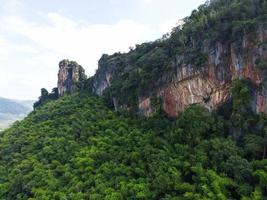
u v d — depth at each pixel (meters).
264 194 70.81
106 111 128.50
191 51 102.31
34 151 112.75
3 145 126.62
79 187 86.12
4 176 104.62
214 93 96.75
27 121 145.00
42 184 92.44
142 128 106.56
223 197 69.50
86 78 182.88
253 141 81.31
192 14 126.00
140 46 139.00
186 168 80.81
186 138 90.69
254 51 88.94
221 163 79.12
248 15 97.44
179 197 72.69
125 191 78.88
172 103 105.56
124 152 94.44
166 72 107.56
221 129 89.50
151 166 83.88
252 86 89.00
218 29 98.62
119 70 137.50
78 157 98.75
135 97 117.25
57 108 145.62
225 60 95.38
